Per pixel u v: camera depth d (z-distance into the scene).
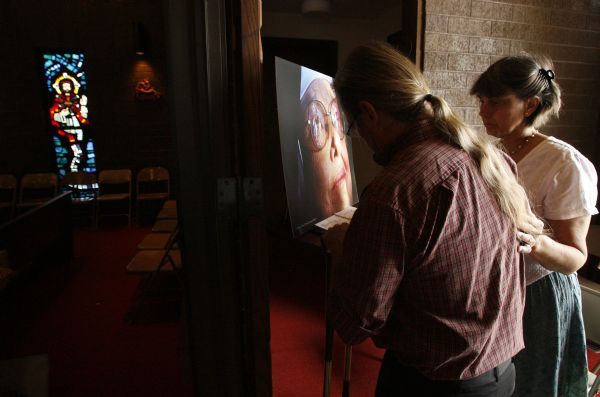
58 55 4.89
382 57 0.68
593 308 1.35
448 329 0.67
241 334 0.77
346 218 1.26
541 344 1.14
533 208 1.06
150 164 5.28
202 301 0.73
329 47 4.26
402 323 0.73
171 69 0.64
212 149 0.68
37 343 2.38
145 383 1.99
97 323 2.62
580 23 2.35
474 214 0.64
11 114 4.85
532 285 1.14
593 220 2.59
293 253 3.50
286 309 2.54
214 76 0.66
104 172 5.07
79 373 2.08
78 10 4.77
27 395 1.38
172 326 2.58
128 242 4.50
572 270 0.99
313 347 2.13
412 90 0.66
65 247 3.81
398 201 0.62
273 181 3.08
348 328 0.69
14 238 2.84
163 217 3.87
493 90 1.01
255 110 0.70
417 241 0.62
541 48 2.29
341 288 0.69
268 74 4.13
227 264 0.72
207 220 0.70
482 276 0.67
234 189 0.71
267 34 4.08
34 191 5.15
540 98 1.00
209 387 0.77
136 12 4.88
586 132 2.53
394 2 3.75
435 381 0.73
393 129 0.71
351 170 1.62
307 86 1.19
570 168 1.01
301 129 1.12
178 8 0.62
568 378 1.22
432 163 0.63
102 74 4.95
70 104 5.02
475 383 0.72
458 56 2.13
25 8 4.66
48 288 3.21
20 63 4.77
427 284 0.66
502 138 1.17
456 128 0.67
